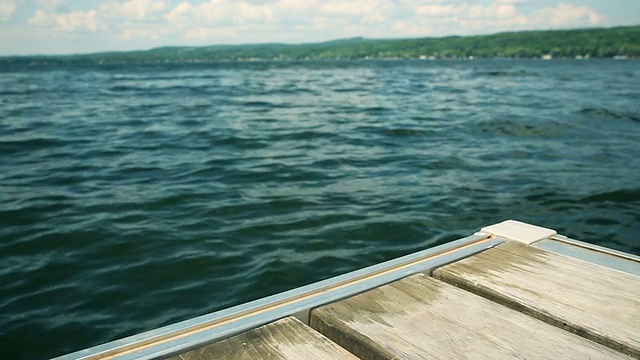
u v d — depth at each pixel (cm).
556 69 5862
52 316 372
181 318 370
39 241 514
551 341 141
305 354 131
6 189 711
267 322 148
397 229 552
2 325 359
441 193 697
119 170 835
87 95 2367
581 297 170
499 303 171
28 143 1074
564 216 597
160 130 1270
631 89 2594
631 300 168
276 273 441
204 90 2692
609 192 694
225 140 1126
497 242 230
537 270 194
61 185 737
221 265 459
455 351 134
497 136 1168
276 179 777
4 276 436
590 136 1156
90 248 498
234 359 127
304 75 4691
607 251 216
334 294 168
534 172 816
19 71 6116
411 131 1244
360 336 141
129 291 410
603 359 132
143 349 130
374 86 3009
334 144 1079
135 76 4509
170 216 595
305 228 555
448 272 192
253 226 561
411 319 152
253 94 2414
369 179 777
